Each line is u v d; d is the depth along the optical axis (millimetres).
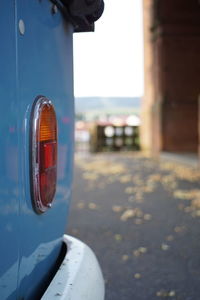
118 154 17547
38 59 1330
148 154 17078
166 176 9562
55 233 1595
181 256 3777
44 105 1297
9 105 1103
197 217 5301
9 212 1111
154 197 6801
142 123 18547
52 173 1377
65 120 1689
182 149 14625
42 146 1278
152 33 15094
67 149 1731
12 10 1133
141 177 9492
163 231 4633
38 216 1352
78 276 1494
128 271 3418
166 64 14336
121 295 2963
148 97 17406
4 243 1092
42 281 1458
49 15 1441
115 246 4086
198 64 14383
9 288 1149
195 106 14547
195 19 14156
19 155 1165
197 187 7805
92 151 18812
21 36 1191
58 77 1568
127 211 5680
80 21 1764
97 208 5938
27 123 1224
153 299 2902
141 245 4121
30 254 1298
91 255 1731
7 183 1093
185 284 3152
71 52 1799
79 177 9719
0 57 1057
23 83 1200
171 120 14531
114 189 7715
